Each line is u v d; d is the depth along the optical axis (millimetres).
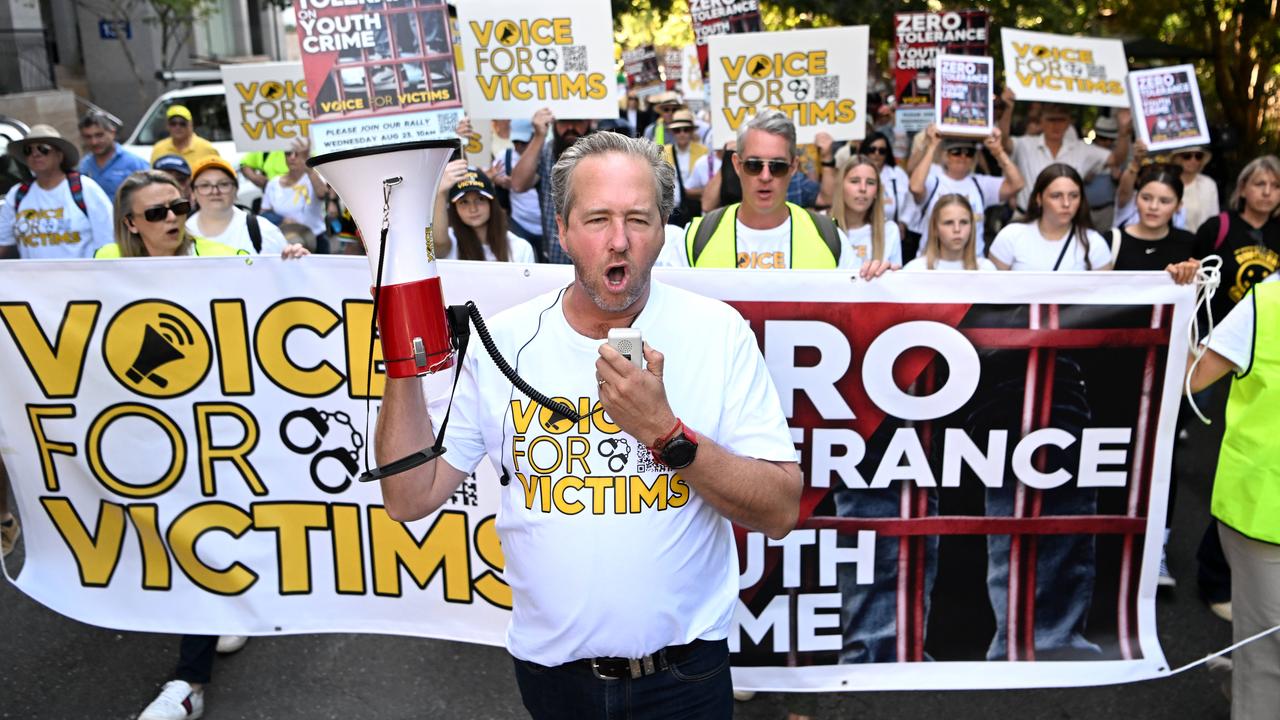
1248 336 2867
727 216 3635
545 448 2020
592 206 1897
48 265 3217
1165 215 4695
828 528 3174
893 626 3219
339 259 3166
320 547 3363
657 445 1886
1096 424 3113
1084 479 3145
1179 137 6805
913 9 11969
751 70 5801
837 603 3213
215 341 3250
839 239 3623
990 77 6656
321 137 4109
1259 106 15031
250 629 3412
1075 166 8320
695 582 2076
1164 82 6812
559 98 5922
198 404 3291
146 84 22219
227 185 4770
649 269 1963
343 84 4090
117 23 20047
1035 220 4844
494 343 2080
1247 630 2961
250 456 3318
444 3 4137
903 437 3129
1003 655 3223
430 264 1932
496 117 5980
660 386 1866
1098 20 15422
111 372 3277
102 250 4074
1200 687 3750
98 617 3422
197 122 11969
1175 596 4434
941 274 3031
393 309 1906
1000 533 3174
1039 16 13000
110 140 8797
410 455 1982
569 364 2035
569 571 2020
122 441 3322
